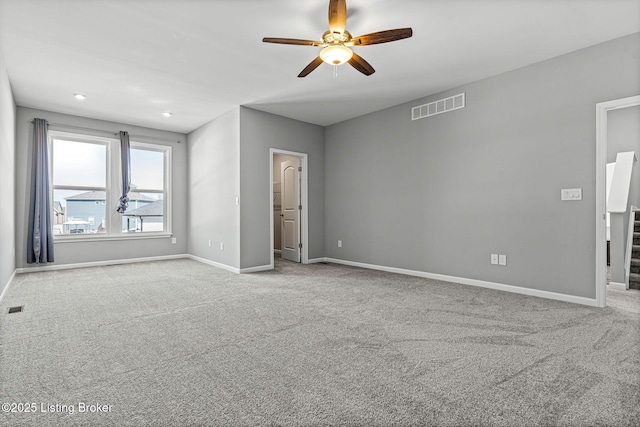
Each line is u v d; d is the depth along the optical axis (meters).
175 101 4.92
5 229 3.73
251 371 1.97
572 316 2.95
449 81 4.17
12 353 2.22
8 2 2.56
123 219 6.20
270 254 5.49
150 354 2.21
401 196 5.03
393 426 1.46
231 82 4.21
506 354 2.18
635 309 3.16
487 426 1.46
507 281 3.88
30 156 5.10
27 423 1.48
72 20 2.83
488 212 4.04
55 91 4.47
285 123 5.75
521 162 3.76
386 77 4.05
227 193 5.45
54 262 5.32
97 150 5.86
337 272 5.15
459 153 4.32
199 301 3.49
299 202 6.20
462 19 2.83
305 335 2.53
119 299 3.56
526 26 2.94
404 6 2.65
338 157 6.10
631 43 3.07
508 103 3.86
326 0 2.56
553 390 1.75
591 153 3.29
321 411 1.57
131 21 2.85
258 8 2.67
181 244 6.76
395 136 5.12
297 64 3.71
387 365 2.04
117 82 4.19
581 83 3.35
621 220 4.06
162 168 6.65
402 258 5.02
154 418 1.52
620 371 1.95
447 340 2.42
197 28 2.97
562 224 3.47
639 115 5.05
